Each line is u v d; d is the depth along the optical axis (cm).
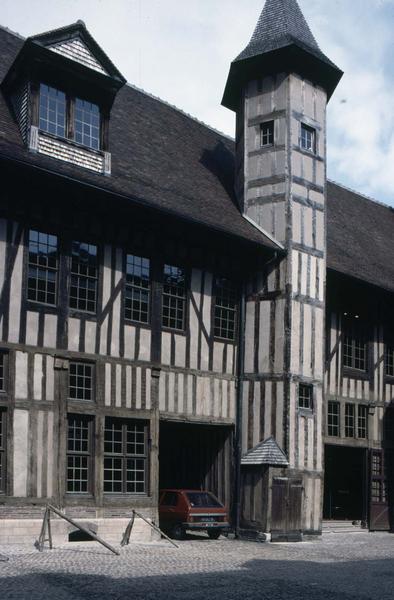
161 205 1476
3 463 1248
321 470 1655
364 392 1939
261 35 1805
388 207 2712
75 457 1350
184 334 1556
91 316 1394
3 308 1275
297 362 1633
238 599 847
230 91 1867
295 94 1738
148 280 1509
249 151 1761
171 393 1512
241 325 1672
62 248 1366
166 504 1530
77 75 1438
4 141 1327
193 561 1146
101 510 1356
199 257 1608
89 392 1380
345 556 1343
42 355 1314
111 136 1658
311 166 1747
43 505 1278
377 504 1923
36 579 903
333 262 1827
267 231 1700
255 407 1630
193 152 1906
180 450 1739
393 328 2058
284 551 1373
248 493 1578
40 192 1348
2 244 1288
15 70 1427
